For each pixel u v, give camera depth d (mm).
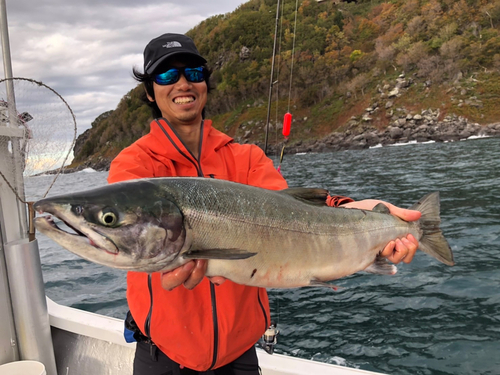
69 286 6418
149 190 1525
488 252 7066
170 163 1879
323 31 78625
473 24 67875
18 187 2557
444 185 16109
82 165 69125
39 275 2688
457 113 58656
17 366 2578
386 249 2293
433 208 2525
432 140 58000
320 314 5168
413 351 4242
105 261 1438
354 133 64312
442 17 70625
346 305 5363
